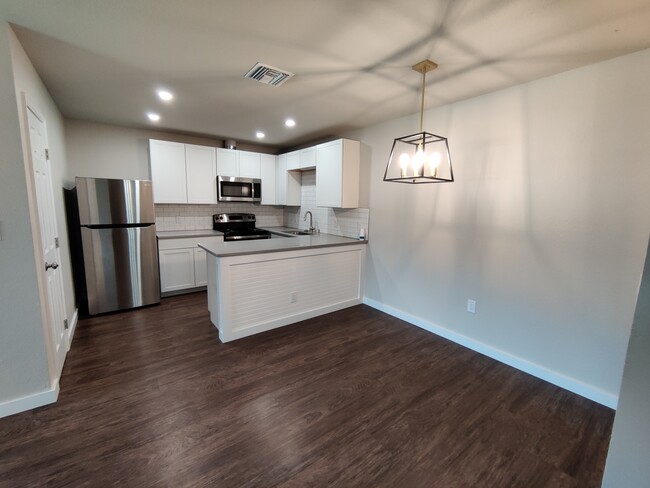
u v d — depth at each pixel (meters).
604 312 2.07
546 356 2.37
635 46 1.79
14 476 1.47
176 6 1.53
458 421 1.91
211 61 2.12
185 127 3.97
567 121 2.16
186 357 2.62
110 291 3.53
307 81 2.42
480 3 1.45
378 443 1.73
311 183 4.88
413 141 2.11
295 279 3.34
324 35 1.78
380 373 2.43
